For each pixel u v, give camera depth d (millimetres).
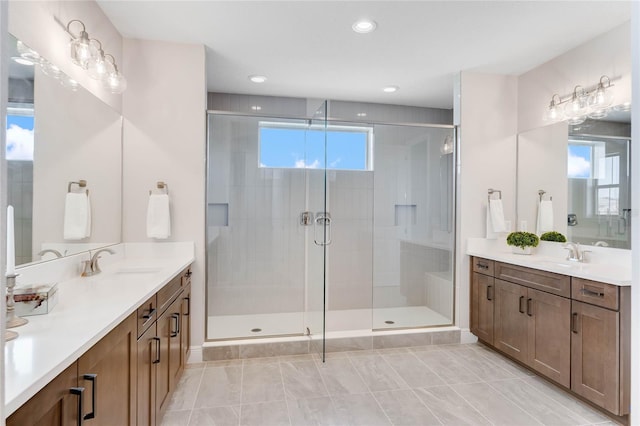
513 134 3328
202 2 2164
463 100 3227
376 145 3814
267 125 3559
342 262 3826
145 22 2406
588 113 2600
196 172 2727
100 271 2109
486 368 2674
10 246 1185
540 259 2746
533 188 3127
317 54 2877
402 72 3242
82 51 1823
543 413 2064
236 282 3521
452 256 3357
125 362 1360
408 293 3814
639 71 517
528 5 2176
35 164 1615
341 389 2334
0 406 511
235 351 2830
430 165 3615
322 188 2975
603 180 2500
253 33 2549
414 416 2025
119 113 2568
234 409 2086
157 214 2582
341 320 3592
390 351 3021
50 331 1104
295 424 1943
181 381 2430
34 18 1607
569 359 2191
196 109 2729
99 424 1135
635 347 538
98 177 2242
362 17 2324
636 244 527
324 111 2986
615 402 1906
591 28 2459
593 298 2037
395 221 3820
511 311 2711
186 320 2549
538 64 3059
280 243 3617
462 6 2197
